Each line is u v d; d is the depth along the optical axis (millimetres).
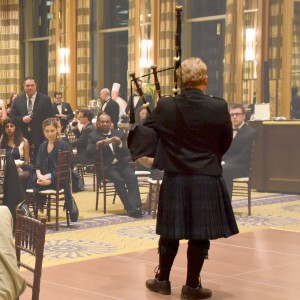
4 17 20891
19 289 2553
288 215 8852
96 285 5289
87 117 11500
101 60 18859
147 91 12945
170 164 4664
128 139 4688
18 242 3430
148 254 6406
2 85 21047
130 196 8898
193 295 4898
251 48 14391
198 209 4598
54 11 18844
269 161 11281
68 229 7934
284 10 13992
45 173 8195
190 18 16812
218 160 4703
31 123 9648
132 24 16859
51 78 19234
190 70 4672
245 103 14523
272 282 5402
